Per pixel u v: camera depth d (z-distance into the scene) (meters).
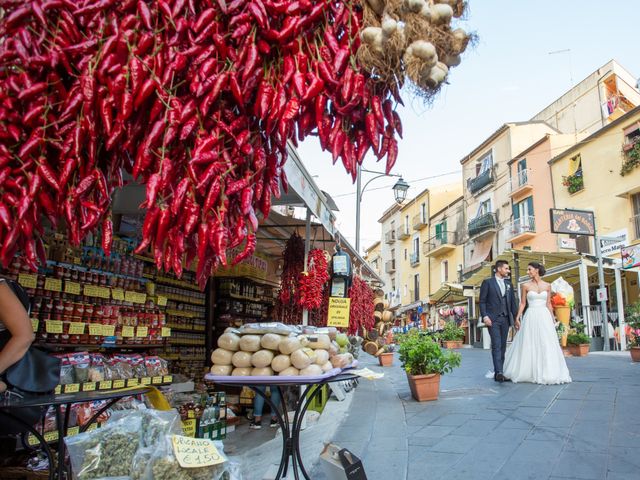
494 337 7.62
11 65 1.38
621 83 24.47
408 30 1.32
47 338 3.88
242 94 1.46
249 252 1.61
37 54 1.39
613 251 19.92
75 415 3.80
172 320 6.58
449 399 6.26
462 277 33.28
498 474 3.35
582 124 26.19
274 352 2.93
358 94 1.45
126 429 2.14
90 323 4.25
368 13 1.42
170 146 1.50
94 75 1.38
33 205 1.46
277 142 1.75
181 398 5.22
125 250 4.87
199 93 1.41
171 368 6.57
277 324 3.01
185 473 1.94
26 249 1.49
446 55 1.38
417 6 1.32
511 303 7.68
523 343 7.33
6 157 1.39
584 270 16.59
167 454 1.98
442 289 30.25
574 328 13.84
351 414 5.60
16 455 3.39
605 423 4.50
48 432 3.52
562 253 18.59
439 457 3.81
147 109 1.48
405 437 4.44
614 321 17.47
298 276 6.53
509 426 4.64
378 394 7.22
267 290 9.13
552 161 23.67
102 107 1.38
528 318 7.30
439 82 1.35
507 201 27.67
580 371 8.49
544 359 7.03
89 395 2.43
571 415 4.90
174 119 1.41
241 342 2.91
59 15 1.41
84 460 2.01
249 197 1.56
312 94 1.44
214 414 5.23
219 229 1.47
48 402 2.14
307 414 5.68
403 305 45.31
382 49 1.35
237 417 6.14
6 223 1.36
